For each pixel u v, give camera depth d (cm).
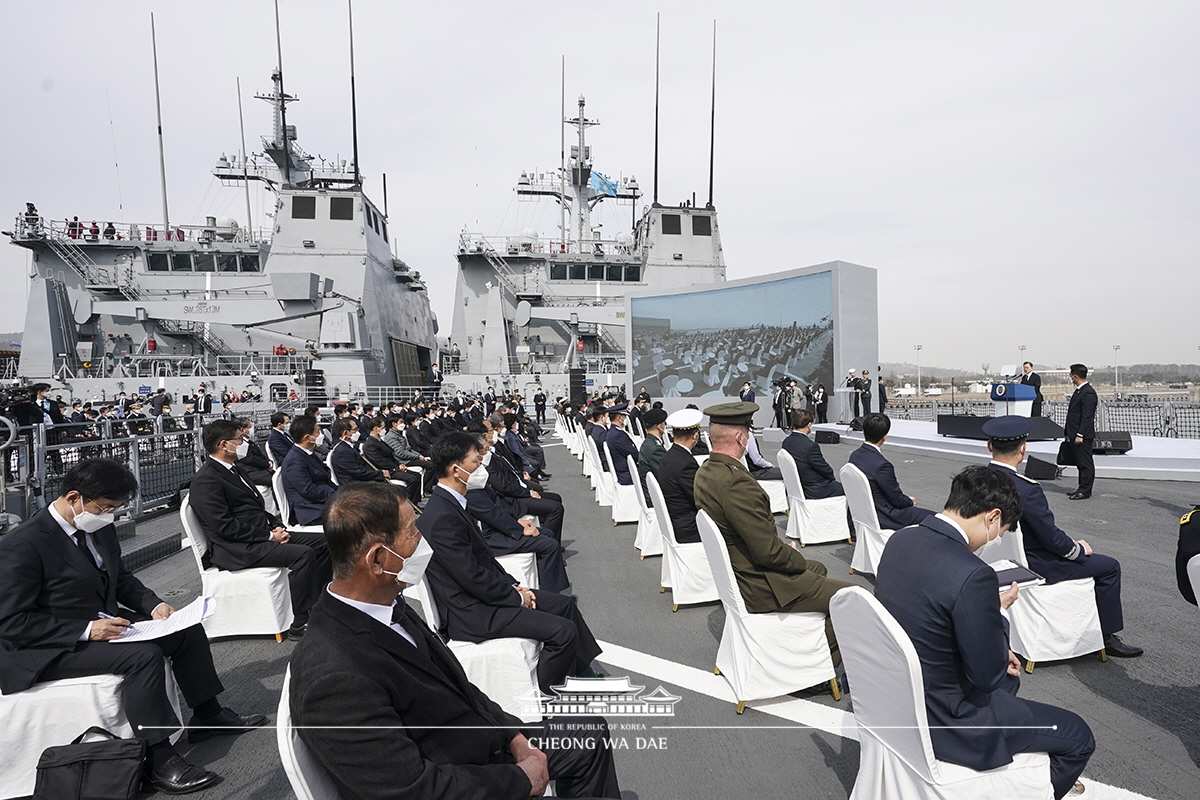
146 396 2211
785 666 372
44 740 305
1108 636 415
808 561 421
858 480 589
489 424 887
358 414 1527
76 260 2553
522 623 357
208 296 2562
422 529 368
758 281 2372
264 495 988
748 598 378
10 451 636
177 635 352
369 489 190
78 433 846
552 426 2953
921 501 948
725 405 406
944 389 2730
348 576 186
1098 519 780
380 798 166
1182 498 886
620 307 2866
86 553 341
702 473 407
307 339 2592
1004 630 226
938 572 232
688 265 3119
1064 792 239
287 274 2319
